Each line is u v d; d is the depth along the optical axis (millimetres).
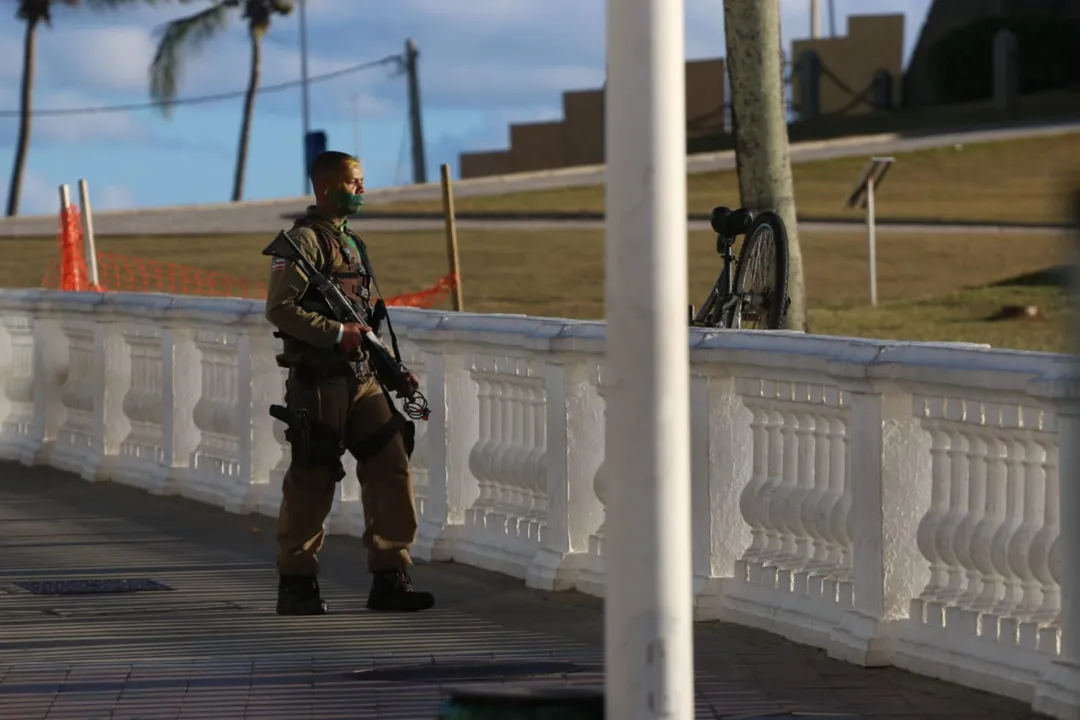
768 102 56438
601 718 19094
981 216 132500
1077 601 24000
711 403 31172
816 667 27594
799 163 167625
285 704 25156
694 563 31594
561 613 32094
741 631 30312
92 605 32656
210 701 25312
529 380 35500
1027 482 25438
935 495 27000
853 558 28188
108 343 50156
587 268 111125
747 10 56250
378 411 31938
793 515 29688
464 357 37562
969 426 25984
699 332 31391
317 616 31781
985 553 25953
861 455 27734
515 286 104125
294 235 31203
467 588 34719
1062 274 23078
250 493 44000
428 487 38500
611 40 18266
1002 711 24812
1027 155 168000
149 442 49375
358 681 26516
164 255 123438
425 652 28750
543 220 140250
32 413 54750
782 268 41812
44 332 53188
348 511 41031
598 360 33500
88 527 42188
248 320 43531
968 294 91000
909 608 27531
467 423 37812
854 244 117688
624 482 18312
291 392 31656
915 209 137750
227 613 31984
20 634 30031
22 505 45781
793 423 30031
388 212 146375
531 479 35531
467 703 19375
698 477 31359
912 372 26547
